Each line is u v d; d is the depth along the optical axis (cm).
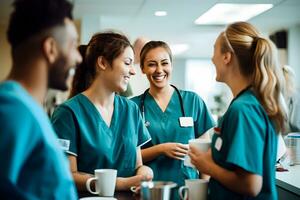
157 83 192
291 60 549
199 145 123
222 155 113
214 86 992
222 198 116
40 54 83
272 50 116
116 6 431
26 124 76
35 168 78
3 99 77
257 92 115
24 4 83
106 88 147
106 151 143
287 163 228
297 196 168
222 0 399
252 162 107
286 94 128
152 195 94
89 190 128
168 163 179
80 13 467
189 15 470
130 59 145
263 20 499
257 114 112
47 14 82
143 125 164
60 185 80
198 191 118
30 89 84
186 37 636
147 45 195
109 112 151
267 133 114
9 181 73
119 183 134
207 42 698
